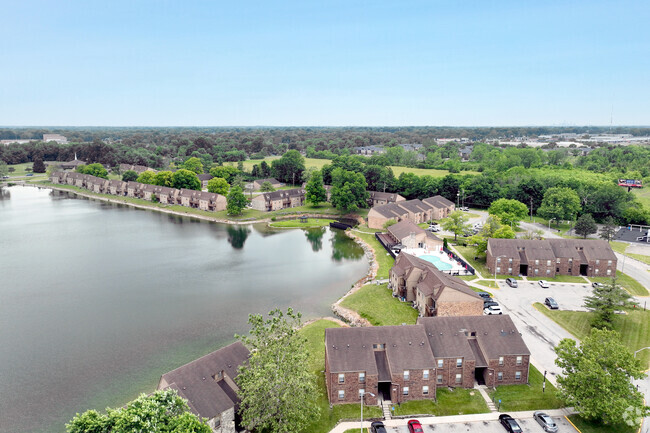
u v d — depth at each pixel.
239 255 128.00
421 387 57.41
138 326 80.19
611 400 48.84
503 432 50.91
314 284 103.06
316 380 61.25
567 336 73.06
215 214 182.88
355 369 56.38
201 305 90.06
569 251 103.25
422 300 81.75
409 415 54.53
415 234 125.62
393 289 94.44
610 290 76.12
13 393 60.28
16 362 67.94
